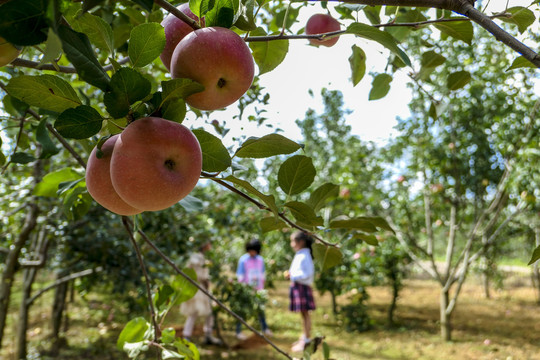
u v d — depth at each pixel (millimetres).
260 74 1281
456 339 7355
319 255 1249
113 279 4695
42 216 4336
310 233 1162
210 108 804
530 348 6801
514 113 6797
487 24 780
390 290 12398
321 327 8141
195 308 6059
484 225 9172
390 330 8047
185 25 875
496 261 11797
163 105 713
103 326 7602
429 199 7879
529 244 11133
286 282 14492
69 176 1409
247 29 845
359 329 7887
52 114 1226
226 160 823
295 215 982
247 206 6578
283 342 6891
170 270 5016
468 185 7660
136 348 1208
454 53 6539
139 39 745
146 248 4512
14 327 6828
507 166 6664
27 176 3752
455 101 6953
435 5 810
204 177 825
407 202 8094
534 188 6254
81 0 752
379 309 10250
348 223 1134
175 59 757
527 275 16703
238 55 758
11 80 708
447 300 7387
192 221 5250
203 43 739
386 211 8594
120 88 663
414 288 13773
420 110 7367
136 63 762
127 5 1419
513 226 9367
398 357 6270
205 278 6059
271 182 5426
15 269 3982
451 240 7582
